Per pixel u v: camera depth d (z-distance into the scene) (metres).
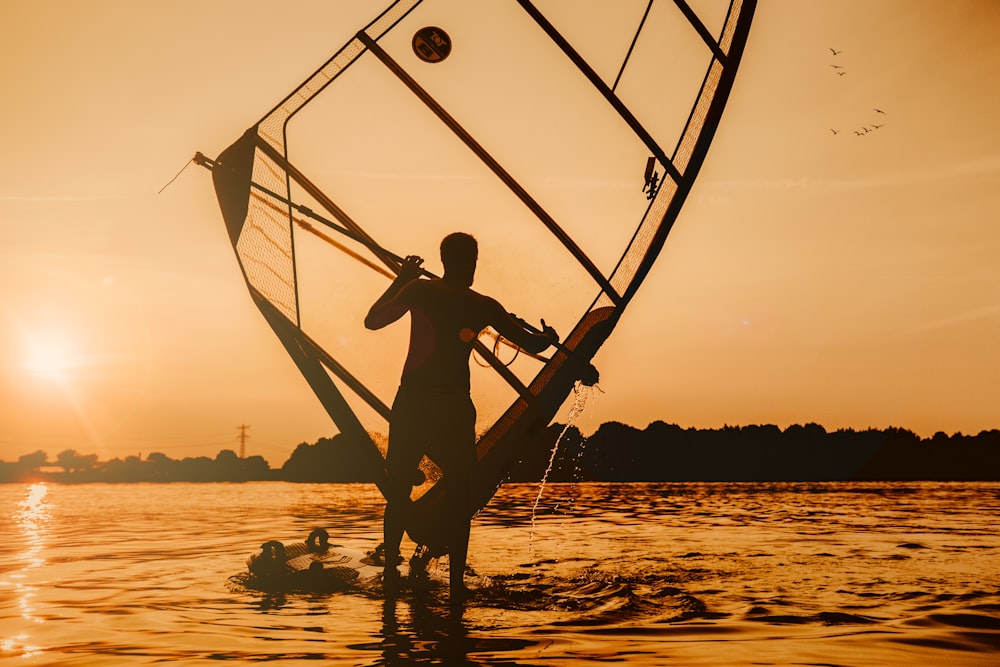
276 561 3.48
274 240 3.67
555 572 3.57
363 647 2.18
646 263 3.77
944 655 2.08
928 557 4.12
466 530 2.99
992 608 2.68
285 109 3.91
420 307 3.15
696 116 3.96
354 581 3.24
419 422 3.07
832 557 4.12
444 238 3.24
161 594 3.09
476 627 2.44
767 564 3.84
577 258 4.12
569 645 2.19
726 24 3.99
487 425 3.86
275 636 2.32
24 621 2.55
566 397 3.71
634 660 2.03
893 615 2.58
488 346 3.82
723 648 2.15
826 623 2.46
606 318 3.77
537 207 4.21
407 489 3.13
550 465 3.72
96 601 2.92
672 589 3.10
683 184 3.83
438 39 4.16
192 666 1.98
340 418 3.58
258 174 3.79
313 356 3.67
